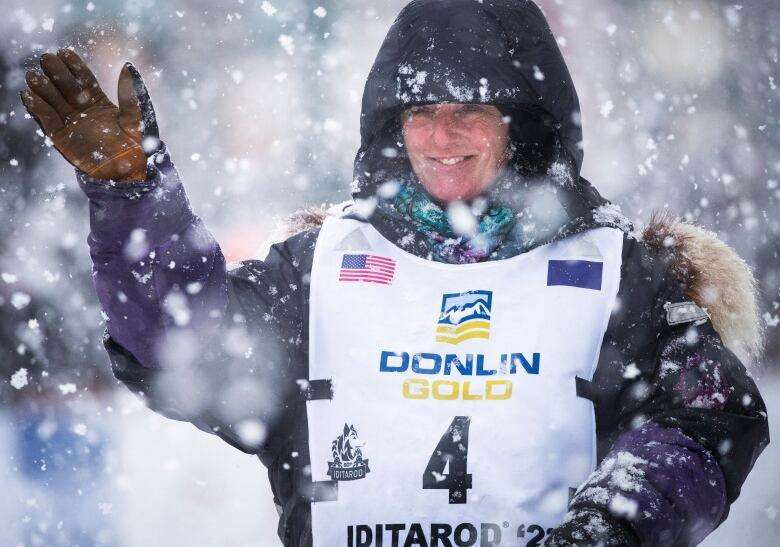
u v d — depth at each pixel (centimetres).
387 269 776
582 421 749
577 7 2852
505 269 769
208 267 725
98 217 692
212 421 764
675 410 743
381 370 754
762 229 2473
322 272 779
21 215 2014
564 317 758
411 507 740
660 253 798
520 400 746
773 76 2725
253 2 2656
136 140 683
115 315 715
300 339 774
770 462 1612
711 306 791
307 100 2655
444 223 783
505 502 737
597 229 785
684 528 696
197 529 1386
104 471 1575
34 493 1498
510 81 784
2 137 2086
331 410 756
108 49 2559
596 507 680
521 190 789
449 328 758
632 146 2669
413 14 798
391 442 745
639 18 2844
